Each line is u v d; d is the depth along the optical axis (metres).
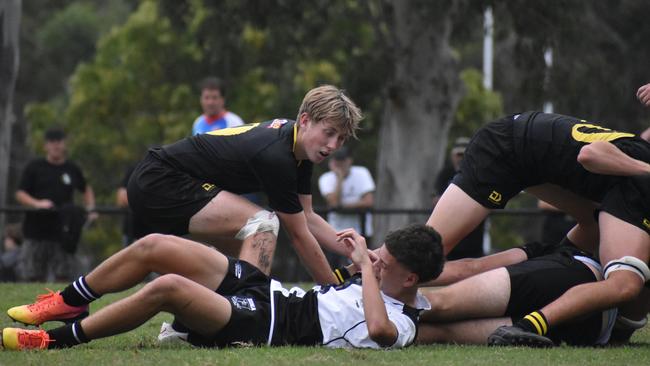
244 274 19.48
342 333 19.16
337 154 47.44
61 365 16.89
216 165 22.48
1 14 55.47
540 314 20.03
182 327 19.89
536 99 65.12
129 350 18.61
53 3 129.12
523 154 22.78
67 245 40.97
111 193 94.06
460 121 92.19
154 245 18.91
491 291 20.77
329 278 22.53
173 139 89.19
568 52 62.84
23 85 121.69
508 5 59.69
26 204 41.66
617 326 21.86
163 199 22.64
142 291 18.14
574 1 60.31
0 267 44.41
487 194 23.11
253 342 19.02
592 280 21.02
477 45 117.06
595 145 21.16
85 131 94.50
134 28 94.44
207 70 93.44
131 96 95.12
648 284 21.09
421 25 62.03
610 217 20.88
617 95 69.50
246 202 22.55
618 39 74.12
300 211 22.06
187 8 65.94
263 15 62.72
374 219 49.00
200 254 19.06
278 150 21.56
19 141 115.38
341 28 70.12
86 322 18.39
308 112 21.36
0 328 22.59
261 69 89.62
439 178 44.31
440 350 19.17
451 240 23.20
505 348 19.50
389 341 19.06
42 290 30.97
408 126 63.53
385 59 63.69
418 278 19.41
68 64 128.25
